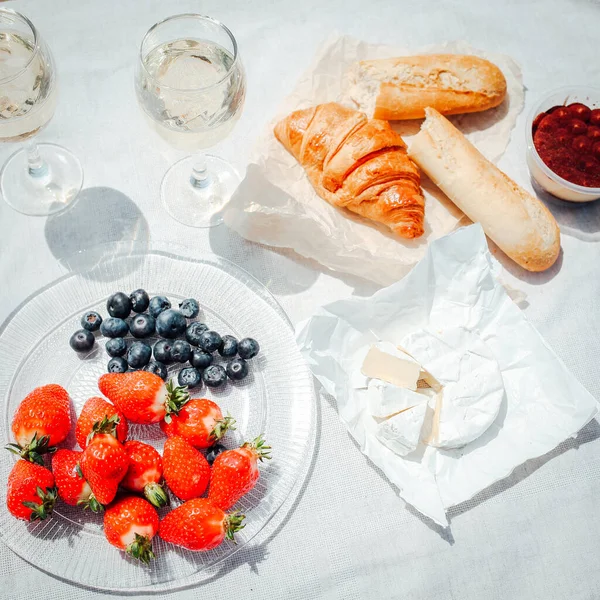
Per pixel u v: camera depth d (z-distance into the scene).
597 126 0.73
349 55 0.79
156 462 0.61
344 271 0.72
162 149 0.75
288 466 0.64
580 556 0.63
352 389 0.66
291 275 0.72
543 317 0.71
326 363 0.66
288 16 0.81
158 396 0.62
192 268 0.70
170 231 0.73
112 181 0.74
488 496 0.65
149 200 0.74
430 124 0.72
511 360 0.67
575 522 0.64
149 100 0.63
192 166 0.75
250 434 0.65
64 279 0.69
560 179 0.72
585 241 0.74
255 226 0.72
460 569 0.63
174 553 0.61
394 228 0.71
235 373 0.66
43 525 0.61
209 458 0.63
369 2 0.82
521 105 0.78
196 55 0.67
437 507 0.61
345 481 0.65
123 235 0.72
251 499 0.63
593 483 0.65
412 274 0.67
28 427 0.61
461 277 0.68
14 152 0.75
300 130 0.72
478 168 0.71
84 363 0.67
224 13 0.80
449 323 0.68
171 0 0.80
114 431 0.59
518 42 0.81
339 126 0.72
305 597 0.62
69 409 0.65
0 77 0.64
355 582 0.62
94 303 0.69
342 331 0.67
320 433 0.66
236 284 0.70
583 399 0.64
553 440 0.64
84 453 0.58
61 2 0.78
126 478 0.60
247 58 0.79
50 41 0.77
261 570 0.62
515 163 0.76
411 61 0.75
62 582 0.60
